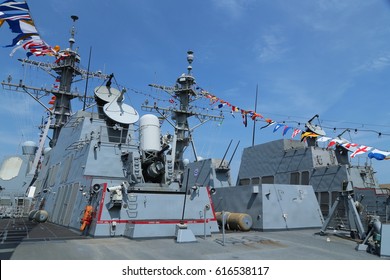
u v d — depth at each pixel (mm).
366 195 14727
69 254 6793
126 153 12352
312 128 16766
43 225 12680
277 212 12367
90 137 13641
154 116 12555
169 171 11664
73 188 12555
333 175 14789
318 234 11070
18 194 21828
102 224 9336
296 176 16391
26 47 12664
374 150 13031
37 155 21656
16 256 6438
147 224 9125
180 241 8508
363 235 9609
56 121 23406
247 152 19719
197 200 10891
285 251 7855
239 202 13328
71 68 23609
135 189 10695
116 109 14102
